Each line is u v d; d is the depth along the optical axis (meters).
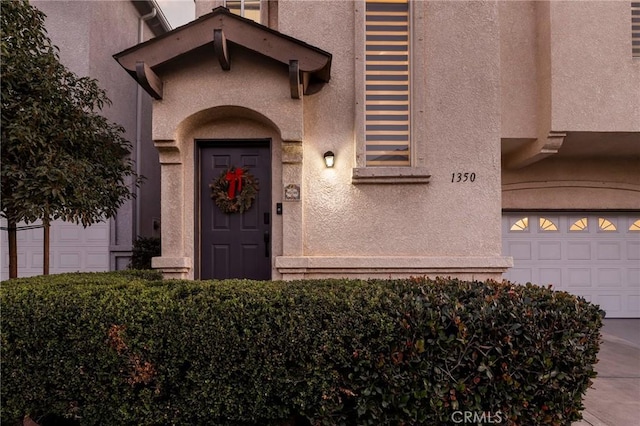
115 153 5.41
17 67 4.07
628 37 5.77
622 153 6.87
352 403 2.87
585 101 5.72
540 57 6.04
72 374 2.84
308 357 2.82
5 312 2.84
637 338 6.06
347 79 4.98
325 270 4.80
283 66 4.61
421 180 4.84
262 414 2.87
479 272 4.82
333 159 4.87
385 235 4.87
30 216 3.82
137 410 2.85
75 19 7.10
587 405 3.74
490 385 2.82
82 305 2.86
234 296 2.91
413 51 4.95
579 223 7.29
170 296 2.96
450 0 5.02
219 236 5.04
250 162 5.11
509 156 7.02
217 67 4.70
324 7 5.04
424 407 2.80
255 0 5.57
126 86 8.23
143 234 8.44
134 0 8.54
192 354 2.84
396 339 2.78
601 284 7.20
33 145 3.95
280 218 4.89
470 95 4.95
